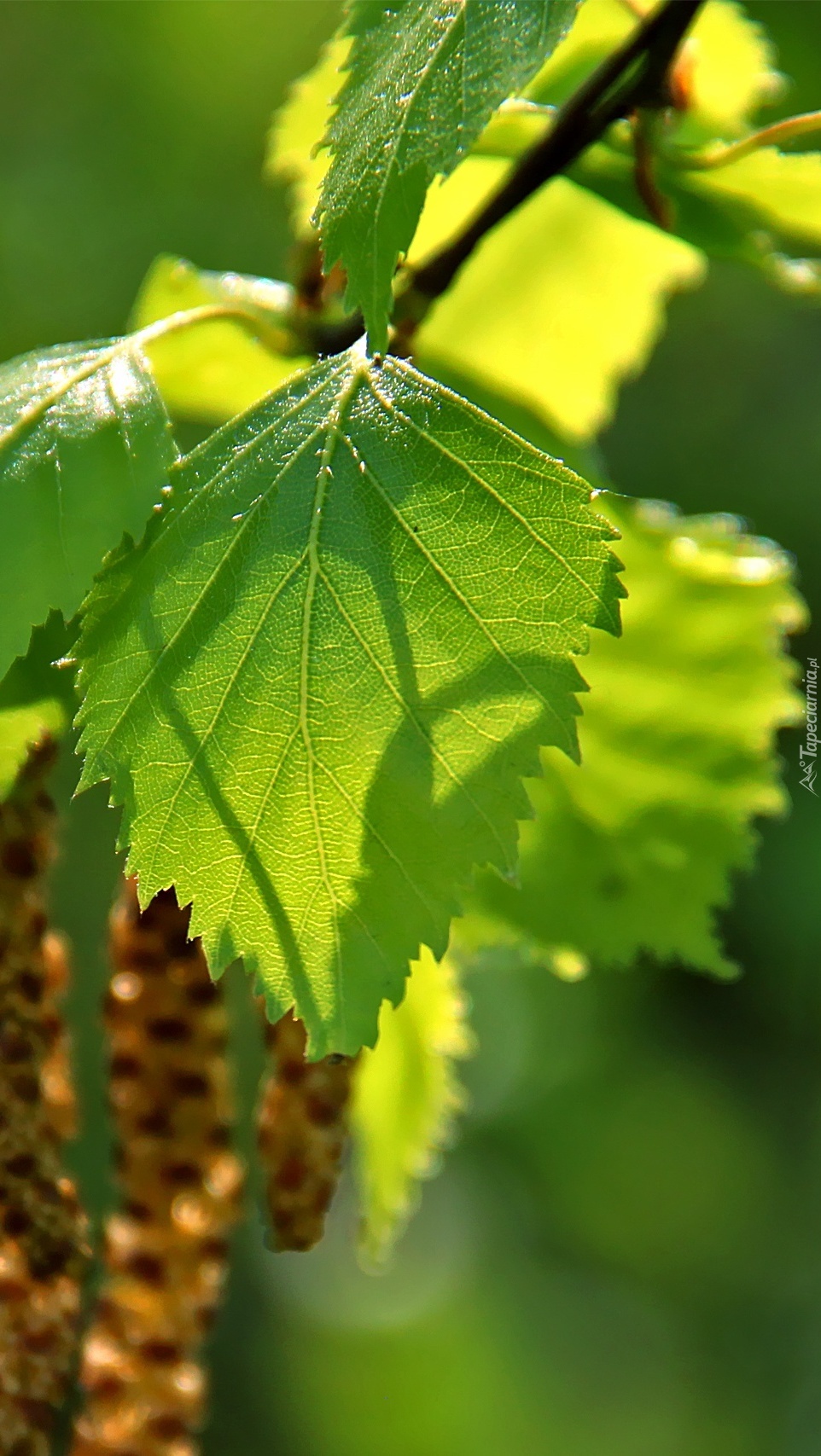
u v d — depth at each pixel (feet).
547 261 1.61
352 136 1.32
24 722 1.36
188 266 1.50
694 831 1.57
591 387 1.64
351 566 1.31
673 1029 4.50
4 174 3.92
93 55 4.01
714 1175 4.48
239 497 1.32
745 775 1.57
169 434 1.34
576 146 1.41
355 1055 1.30
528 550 1.31
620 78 1.41
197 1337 1.42
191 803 1.31
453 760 1.31
